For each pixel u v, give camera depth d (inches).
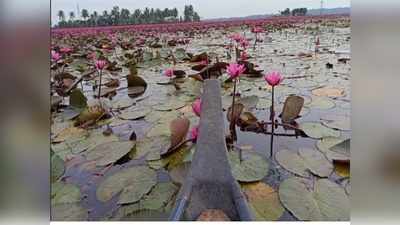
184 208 35.4
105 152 57.7
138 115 77.5
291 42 205.6
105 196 44.6
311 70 117.4
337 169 48.4
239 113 65.4
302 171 48.1
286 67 124.5
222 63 111.7
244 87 95.8
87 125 72.3
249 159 51.6
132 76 102.8
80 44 221.0
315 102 79.5
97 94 99.5
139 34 277.3
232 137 60.4
